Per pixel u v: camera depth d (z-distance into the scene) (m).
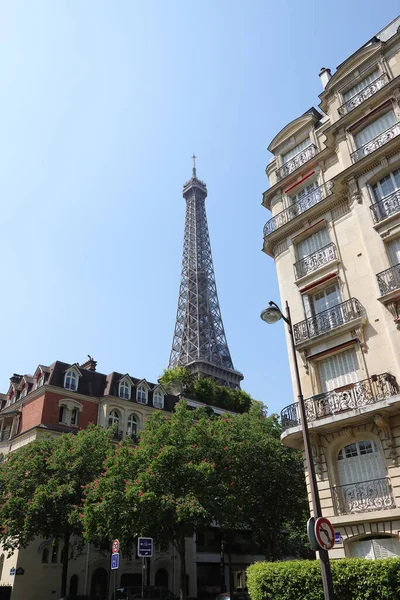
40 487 33.09
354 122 27.19
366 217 24.62
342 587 14.36
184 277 158.75
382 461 20.47
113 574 43.47
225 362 138.88
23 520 32.97
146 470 27.67
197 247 163.12
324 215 27.62
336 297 25.47
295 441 23.72
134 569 45.34
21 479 35.44
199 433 30.27
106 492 27.25
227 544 51.22
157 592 33.25
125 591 31.59
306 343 25.02
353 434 21.61
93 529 28.34
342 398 22.05
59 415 46.88
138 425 51.94
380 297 22.23
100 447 36.38
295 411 23.75
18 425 48.97
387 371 21.53
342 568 14.64
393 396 19.62
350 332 23.58
